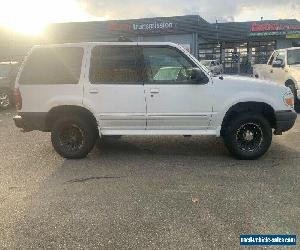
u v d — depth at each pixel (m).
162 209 4.72
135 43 6.84
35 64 7.02
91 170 6.42
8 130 10.32
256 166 6.47
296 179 5.76
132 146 8.03
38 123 7.03
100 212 4.68
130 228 4.24
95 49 6.89
